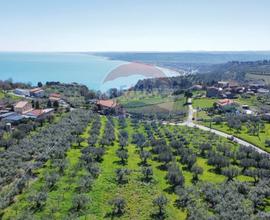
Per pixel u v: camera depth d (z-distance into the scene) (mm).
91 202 77500
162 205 75688
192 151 124438
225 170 102500
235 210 74188
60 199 78062
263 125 175125
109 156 114875
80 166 97250
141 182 92125
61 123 145125
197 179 98875
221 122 189250
